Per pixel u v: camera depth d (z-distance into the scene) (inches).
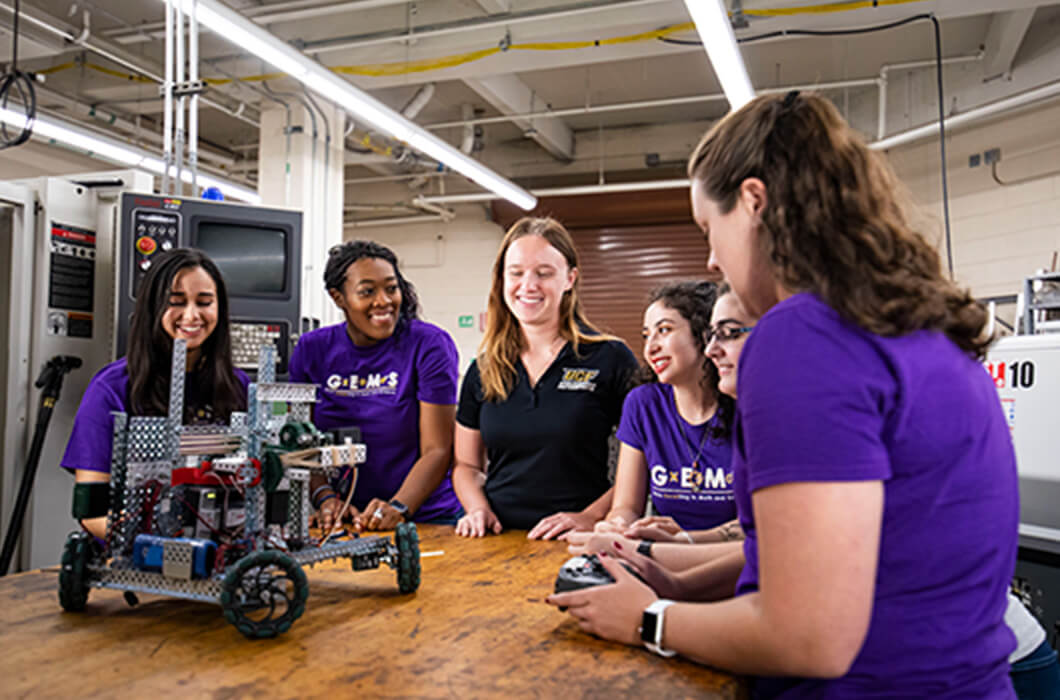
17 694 30.4
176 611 42.9
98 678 32.2
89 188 113.8
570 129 302.2
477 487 77.8
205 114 264.1
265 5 187.8
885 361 27.6
